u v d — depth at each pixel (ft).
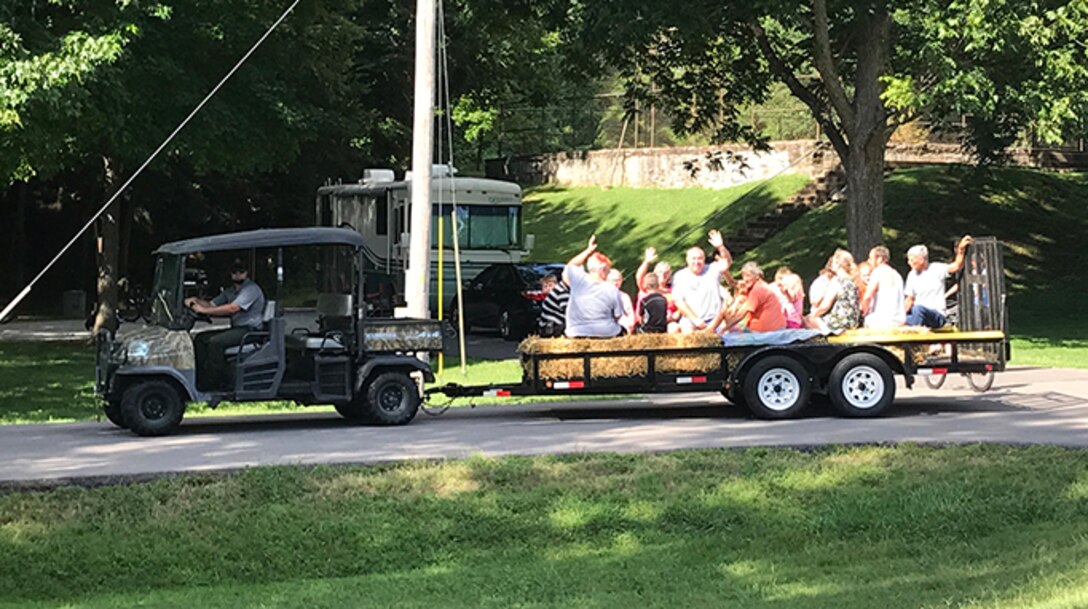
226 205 155.53
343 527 38.50
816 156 140.87
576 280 54.80
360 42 135.23
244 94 91.30
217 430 52.08
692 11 80.38
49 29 74.02
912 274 60.49
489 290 104.12
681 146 162.81
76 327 119.14
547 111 184.96
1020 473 42.24
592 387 53.57
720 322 54.95
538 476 42.37
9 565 35.91
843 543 37.06
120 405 50.42
